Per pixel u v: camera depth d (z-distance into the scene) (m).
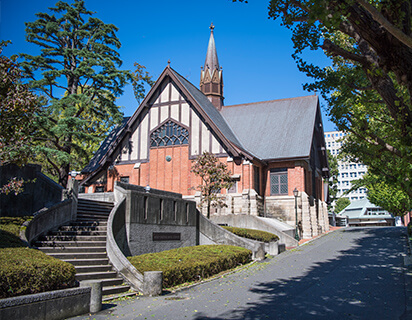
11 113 12.11
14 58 12.82
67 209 15.27
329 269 14.79
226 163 29.44
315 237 29.52
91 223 15.41
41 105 27.39
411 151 7.02
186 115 31.62
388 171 12.58
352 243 23.41
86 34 32.28
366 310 8.80
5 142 12.26
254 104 38.09
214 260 14.23
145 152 32.62
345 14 6.44
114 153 33.81
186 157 31.02
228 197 28.84
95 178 34.56
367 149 11.38
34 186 16.67
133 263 12.33
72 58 32.97
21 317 7.25
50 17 32.06
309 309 8.91
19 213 15.87
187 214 18.53
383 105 13.27
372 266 15.16
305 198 29.84
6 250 9.67
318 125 38.09
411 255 17.30
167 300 10.05
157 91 33.16
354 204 82.44
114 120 32.81
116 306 9.34
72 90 32.69
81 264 11.76
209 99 38.88
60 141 30.77
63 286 9.27
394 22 6.71
